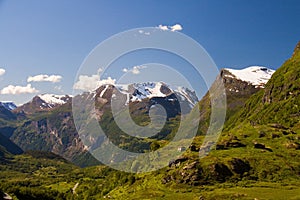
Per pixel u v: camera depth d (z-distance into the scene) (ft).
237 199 539.29
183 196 613.11
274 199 523.70
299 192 572.10
